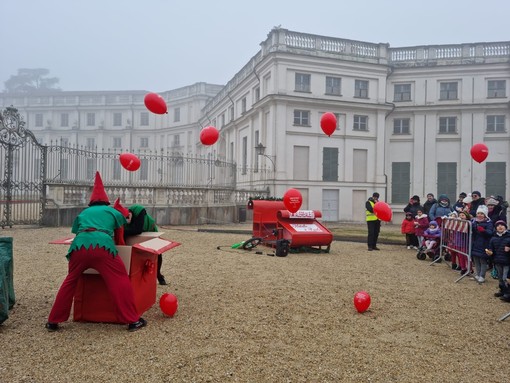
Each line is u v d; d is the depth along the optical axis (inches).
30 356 161.5
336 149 1042.7
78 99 2159.2
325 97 1025.5
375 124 1077.1
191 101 1959.9
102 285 202.1
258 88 1130.7
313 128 1020.5
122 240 212.4
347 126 1048.8
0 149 660.1
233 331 193.6
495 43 1101.1
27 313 214.2
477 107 1089.4
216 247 475.5
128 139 2114.9
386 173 1133.7
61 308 190.2
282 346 177.2
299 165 1013.2
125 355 163.5
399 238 616.1
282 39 1001.5
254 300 247.6
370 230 495.8
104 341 178.1
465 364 164.9
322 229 467.5
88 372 148.5
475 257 335.3
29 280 284.8
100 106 2138.3
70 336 183.3
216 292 265.4
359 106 1045.8
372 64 1059.3
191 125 1943.9
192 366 154.9
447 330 205.8
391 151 1136.8
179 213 757.3
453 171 1111.6
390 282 314.7
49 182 634.2
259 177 1039.0
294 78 1008.9
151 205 735.1
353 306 243.4
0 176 658.2
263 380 145.5
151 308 229.5
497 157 1090.1
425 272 364.2
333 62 1031.0
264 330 196.2
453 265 382.3
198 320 208.8
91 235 189.0
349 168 1047.6
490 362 167.6
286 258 412.2
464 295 283.6
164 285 282.4
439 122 1122.7
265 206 498.3
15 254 385.1
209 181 861.8
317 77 1024.2
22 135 610.5
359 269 364.2
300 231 451.5
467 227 347.9
